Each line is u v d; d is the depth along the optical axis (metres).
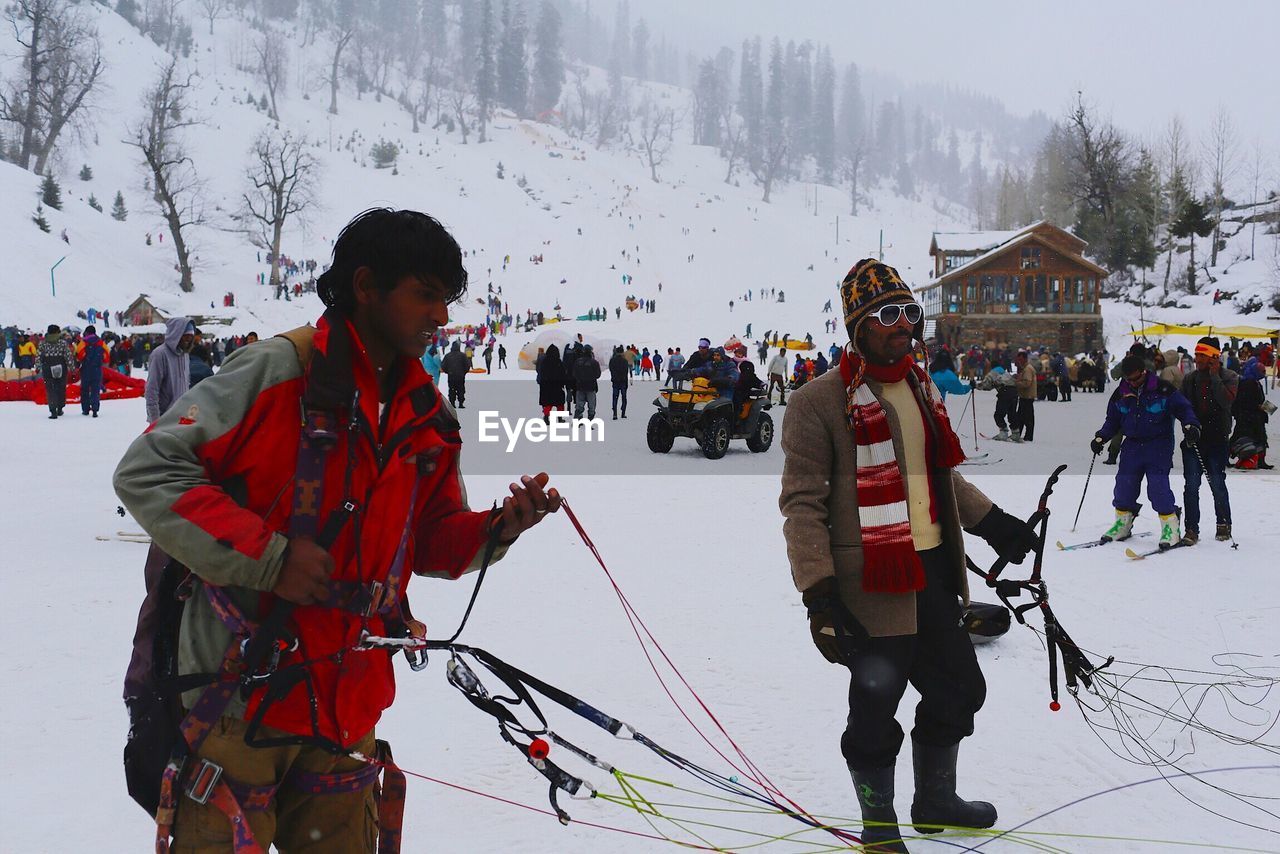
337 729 2.13
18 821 3.60
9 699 4.84
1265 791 3.87
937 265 70.00
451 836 3.55
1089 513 10.20
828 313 97.62
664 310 99.19
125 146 116.19
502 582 7.27
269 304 80.25
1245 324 73.44
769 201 199.88
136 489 1.94
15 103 97.50
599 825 3.64
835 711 4.75
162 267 86.62
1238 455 13.55
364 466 2.12
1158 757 4.20
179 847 2.08
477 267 112.44
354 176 133.62
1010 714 4.72
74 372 25.33
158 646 2.14
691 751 4.31
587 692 5.02
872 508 3.29
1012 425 18.94
